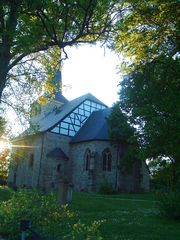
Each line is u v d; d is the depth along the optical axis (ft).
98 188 129.90
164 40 54.19
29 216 29.73
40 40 34.42
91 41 37.11
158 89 63.46
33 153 147.54
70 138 148.15
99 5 32.58
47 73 48.52
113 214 55.01
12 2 32.76
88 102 156.56
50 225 28.45
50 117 156.87
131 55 53.16
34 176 143.02
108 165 133.49
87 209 61.21
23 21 33.04
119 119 127.75
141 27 48.47
